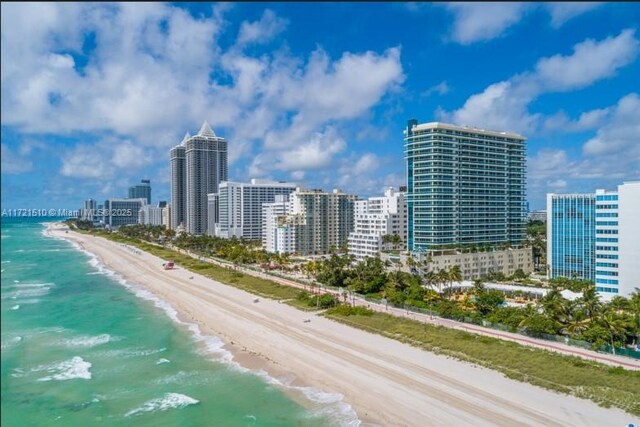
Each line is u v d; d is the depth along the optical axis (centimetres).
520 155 19288
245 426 5847
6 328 10456
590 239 14462
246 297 12988
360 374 7019
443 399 6034
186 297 13575
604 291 11556
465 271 15538
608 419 5306
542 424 5300
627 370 6531
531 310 9031
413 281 12581
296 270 17500
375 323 9475
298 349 8319
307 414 6066
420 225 17100
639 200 10950
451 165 17112
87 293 14762
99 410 6372
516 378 6481
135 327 10494
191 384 7162
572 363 6869
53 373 7681
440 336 8338
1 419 6088
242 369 7706
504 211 18712
